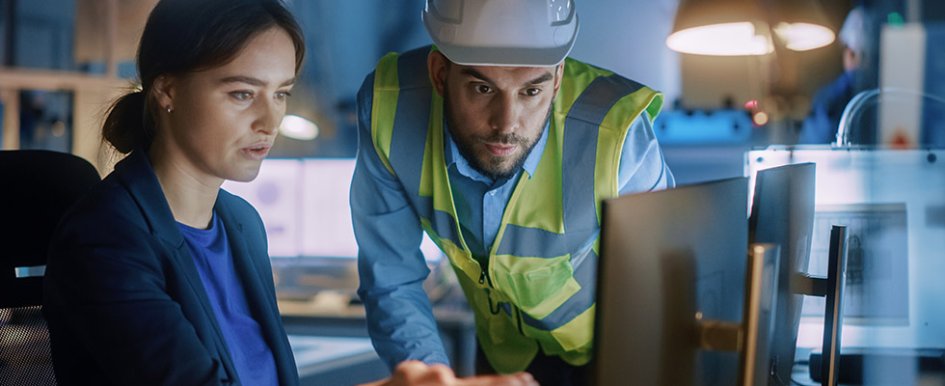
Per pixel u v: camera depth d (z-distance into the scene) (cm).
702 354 125
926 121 197
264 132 140
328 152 473
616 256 105
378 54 548
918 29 197
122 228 131
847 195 193
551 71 158
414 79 181
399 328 193
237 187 378
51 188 158
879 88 200
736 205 136
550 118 173
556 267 182
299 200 375
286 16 141
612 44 484
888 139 198
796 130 248
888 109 198
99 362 129
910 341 191
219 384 129
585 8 485
